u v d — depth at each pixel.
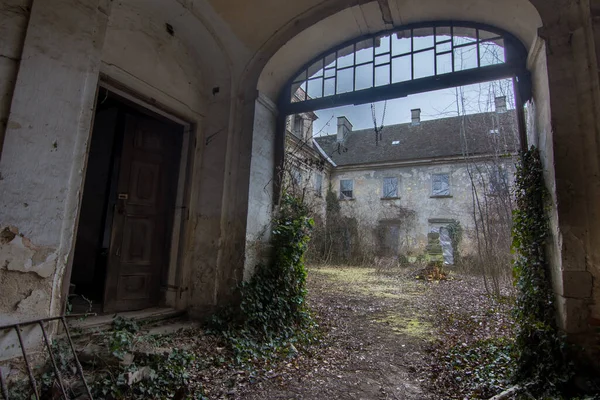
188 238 4.41
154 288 4.32
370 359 3.67
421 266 13.62
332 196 18.83
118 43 3.50
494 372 3.12
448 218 16.28
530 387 2.72
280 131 5.06
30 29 2.41
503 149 8.27
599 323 2.62
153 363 2.74
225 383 2.83
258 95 4.63
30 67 2.40
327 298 7.34
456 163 16.62
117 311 3.89
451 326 5.12
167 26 4.09
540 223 3.14
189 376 2.80
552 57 3.06
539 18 3.20
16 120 2.30
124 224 4.06
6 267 2.23
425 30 4.36
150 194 4.37
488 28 3.98
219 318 3.96
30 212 2.36
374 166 18.53
